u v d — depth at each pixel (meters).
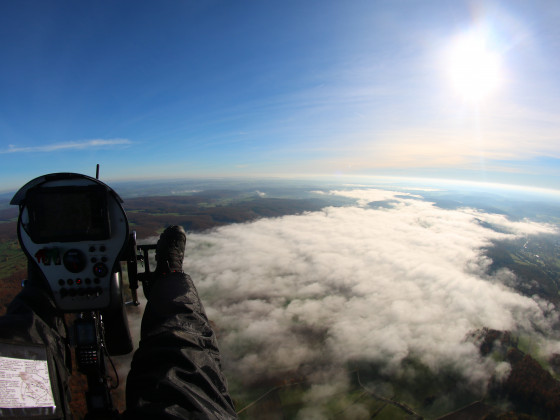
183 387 1.50
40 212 2.11
